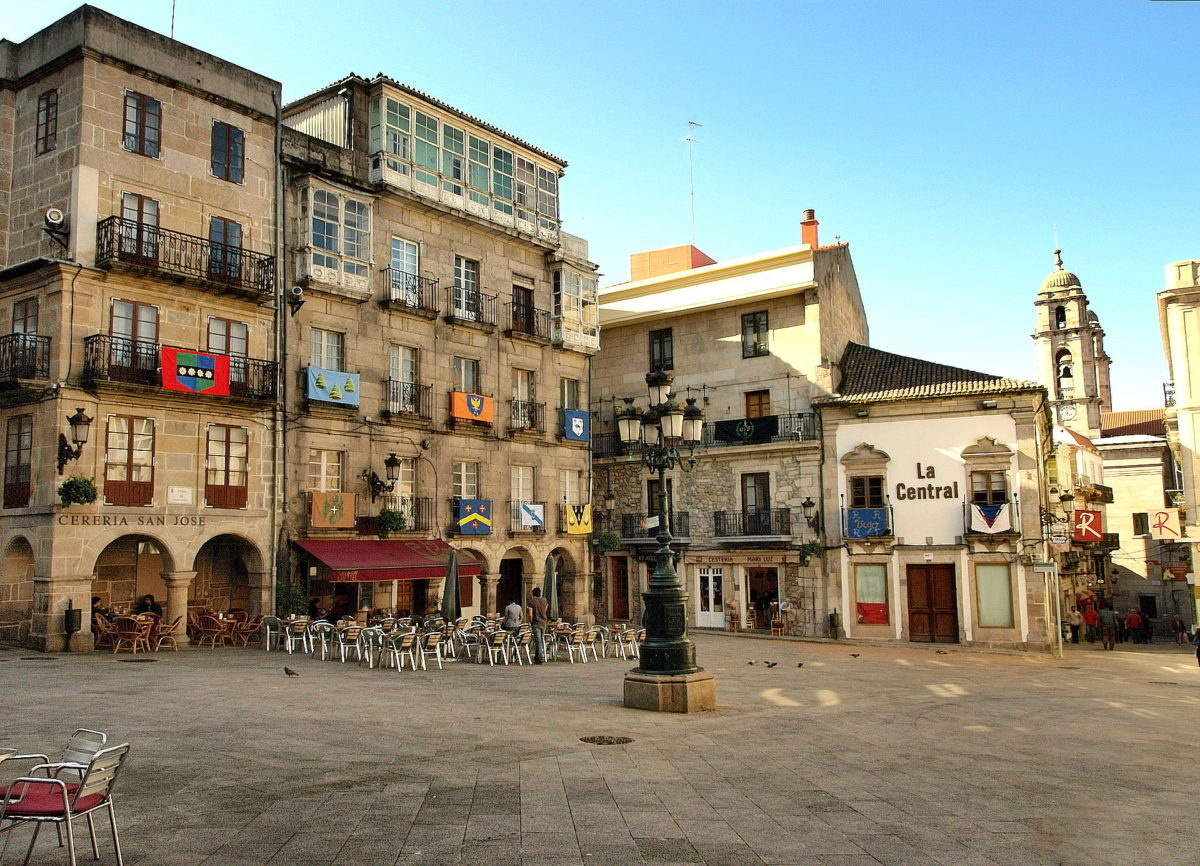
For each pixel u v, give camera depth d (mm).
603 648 23375
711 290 36812
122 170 21016
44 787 6305
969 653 29375
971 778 9875
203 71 22828
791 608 33594
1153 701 18578
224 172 23125
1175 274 32281
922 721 14297
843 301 37594
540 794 8359
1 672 15625
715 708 14211
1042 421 34250
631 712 13492
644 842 7004
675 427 14727
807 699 16266
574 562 32938
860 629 32469
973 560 31094
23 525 19891
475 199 30125
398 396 27094
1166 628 49406
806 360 34500
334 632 19906
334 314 25547
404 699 14094
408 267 28078
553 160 33281
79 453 19375
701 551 35688
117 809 7570
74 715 11547
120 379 20219
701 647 28266
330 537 24656
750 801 8391
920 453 32250
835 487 33406
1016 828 7801
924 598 31859
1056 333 55188
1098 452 49750
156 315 21359
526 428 31047
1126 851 7203
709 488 35875
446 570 25109
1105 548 44812
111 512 20031
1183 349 31859
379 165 26969
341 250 25688
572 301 33562
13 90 21906
